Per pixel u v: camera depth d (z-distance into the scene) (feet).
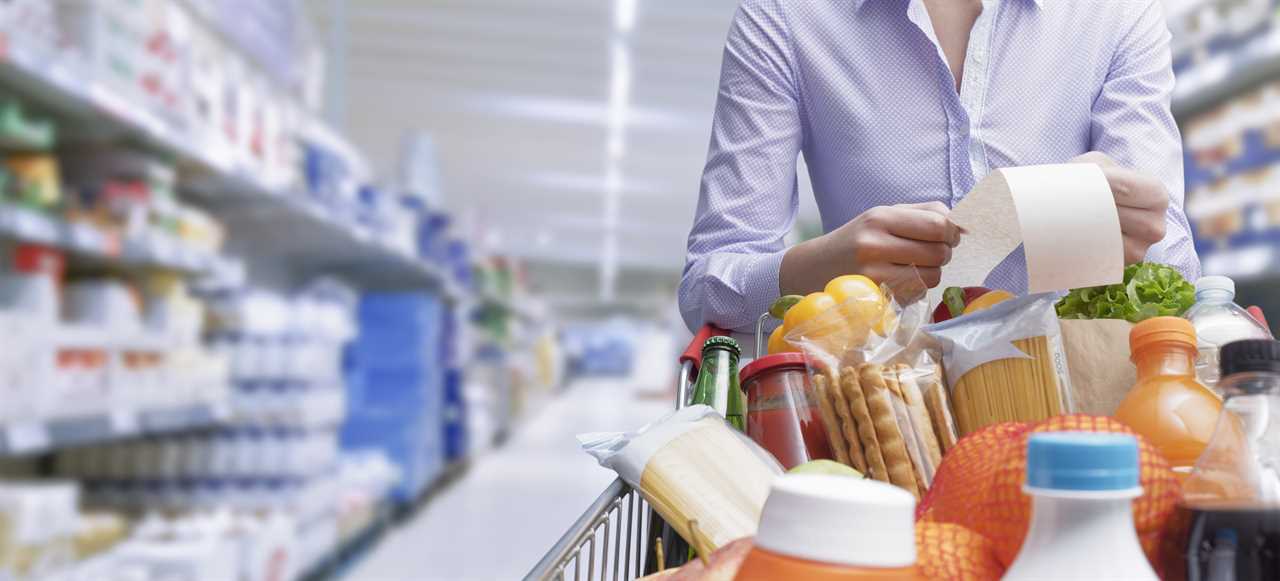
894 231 2.97
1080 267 2.48
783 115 4.46
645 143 45.62
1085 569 1.44
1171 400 2.12
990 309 2.51
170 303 9.45
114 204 8.64
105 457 11.02
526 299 41.01
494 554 14.65
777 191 4.37
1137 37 4.53
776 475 2.37
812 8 4.49
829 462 2.24
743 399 2.91
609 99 38.65
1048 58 4.43
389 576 13.24
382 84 37.70
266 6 11.07
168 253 9.15
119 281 8.95
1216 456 1.71
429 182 22.27
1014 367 2.42
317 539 12.26
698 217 4.43
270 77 11.55
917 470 2.35
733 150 4.40
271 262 17.22
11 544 6.93
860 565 1.30
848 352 2.52
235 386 11.37
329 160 13.33
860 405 2.41
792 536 1.34
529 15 30.27
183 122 9.00
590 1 28.73
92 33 7.56
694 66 34.09
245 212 13.21
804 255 3.35
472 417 23.27
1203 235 10.29
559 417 41.24
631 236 76.02
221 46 10.62
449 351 21.66
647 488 2.35
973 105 4.38
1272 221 9.38
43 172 7.64
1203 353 2.47
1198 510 1.65
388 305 17.53
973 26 4.41
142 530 9.70
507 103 39.83
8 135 7.35
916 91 4.41
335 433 13.91
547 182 55.42
